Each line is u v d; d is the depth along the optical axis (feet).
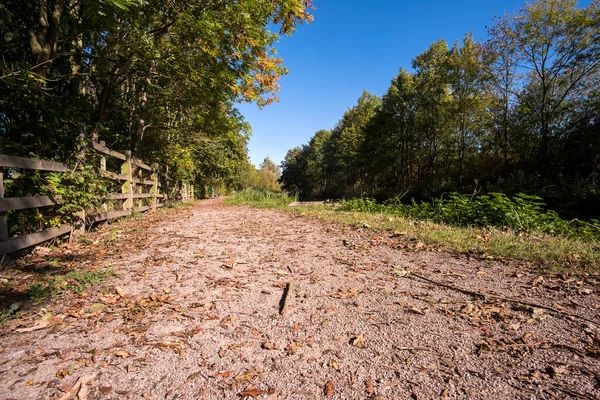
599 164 51.57
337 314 8.04
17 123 16.07
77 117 20.12
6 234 11.71
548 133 65.67
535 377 5.44
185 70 28.22
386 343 6.66
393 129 97.45
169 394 5.22
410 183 101.40
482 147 84.07
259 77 32.99
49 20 19.88
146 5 22.12
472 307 8.21
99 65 25.96
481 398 4.99
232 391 5.28
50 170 14.80
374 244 15.88
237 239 17.75
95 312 8.27
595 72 60.34
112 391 5.29
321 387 5.36
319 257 13.58
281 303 8.78
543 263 11.82
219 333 7.19
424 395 5.09
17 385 5.41
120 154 24.94
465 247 14.38
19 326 7.53
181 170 54.03
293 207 39.60
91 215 19.43
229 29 25.54
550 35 61.62
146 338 6.98
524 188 55.67
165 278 10.97
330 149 166.20
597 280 9.87
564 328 7.03
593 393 4.99
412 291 9.47
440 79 84.43
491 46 69.21
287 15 28.60
